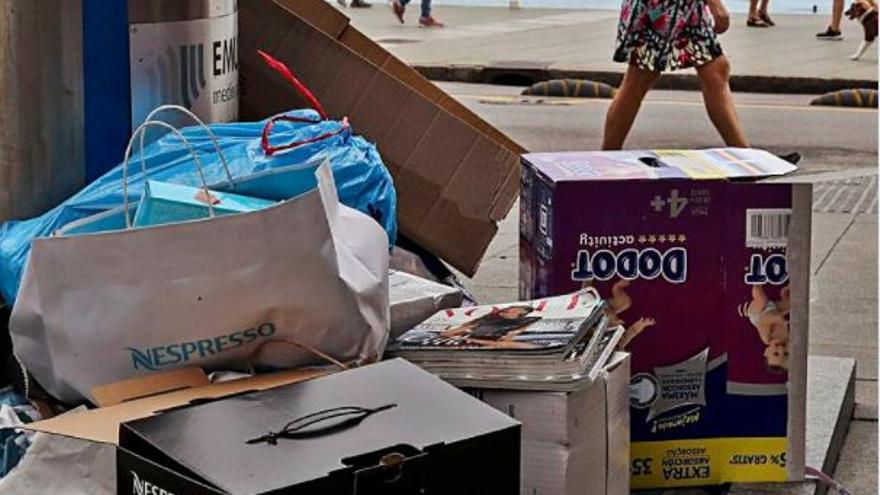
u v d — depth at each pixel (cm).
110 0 597
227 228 452
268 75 764
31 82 585
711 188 576
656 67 1298
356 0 3212
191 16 638
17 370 516
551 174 581
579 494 510
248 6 764
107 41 599
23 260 538
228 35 676
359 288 478
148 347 457
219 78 667
